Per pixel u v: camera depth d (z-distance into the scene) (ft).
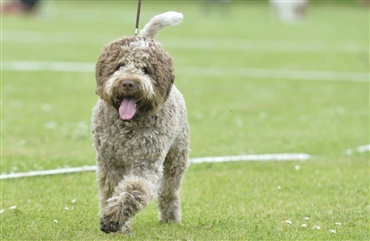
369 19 192.03
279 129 55.42
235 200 35.86
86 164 43.45
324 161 44.93
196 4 229.45
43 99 66.59
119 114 26.25
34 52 102.78
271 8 223.51
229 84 79.10
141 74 26.27
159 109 27.35
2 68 86.02
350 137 52.60
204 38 130.52
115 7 211.00
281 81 82.69
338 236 29.58
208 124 56.75
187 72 87.66
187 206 34.68
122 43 26.94
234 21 171.63
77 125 55.11
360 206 34.83
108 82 26.30
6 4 171.94
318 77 86.69
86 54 102.58
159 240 28.37
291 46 121.80
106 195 28.68
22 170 41.70
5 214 32.63
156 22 29.99
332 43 128.26
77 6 211.82
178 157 30.50
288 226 31.07
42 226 30.60
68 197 36.06
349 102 69.21
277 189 38.01
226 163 44.04
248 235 29.43
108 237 28.43
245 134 53.16
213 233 29.73
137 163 27.66
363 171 42.42
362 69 94.73
